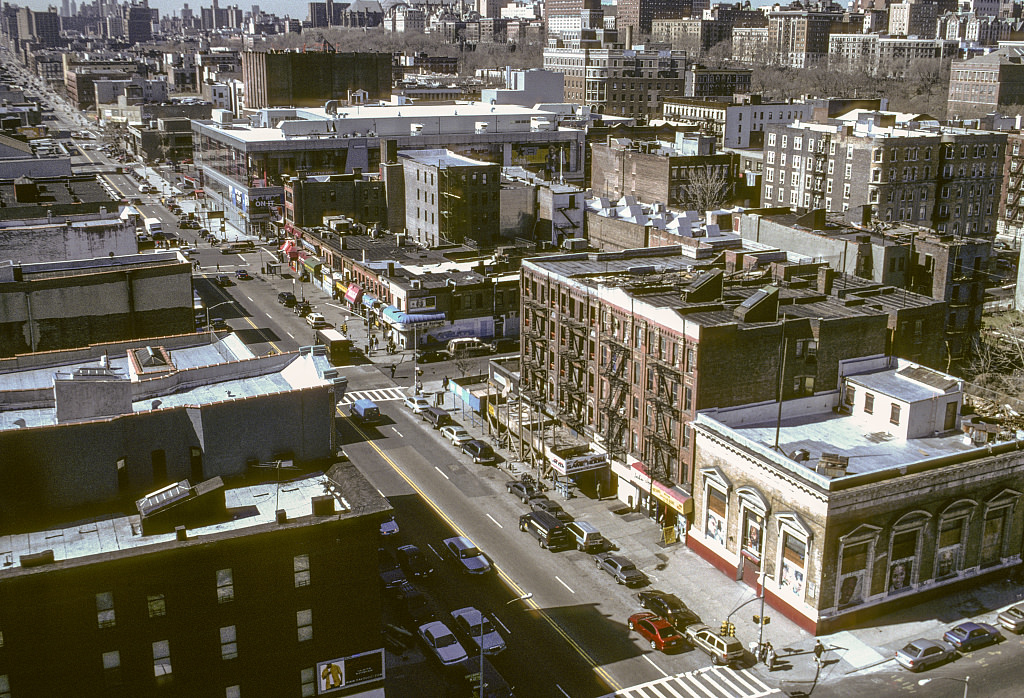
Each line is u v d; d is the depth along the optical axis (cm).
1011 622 6234
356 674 5044
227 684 4766
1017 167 18075
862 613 6328
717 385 7231
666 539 7412
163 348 6881
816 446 6975
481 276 12838
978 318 10925
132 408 5391
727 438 6862
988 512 6694
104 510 4988
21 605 4247
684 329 7200
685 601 6606
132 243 9831
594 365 8531
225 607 4662
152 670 4581
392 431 9638
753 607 6531
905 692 5600
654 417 7750
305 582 4809
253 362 6131
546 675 5775
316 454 5538
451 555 7125
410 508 7919
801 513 6219
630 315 7906
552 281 9138
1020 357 10875
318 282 15725
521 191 16275
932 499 6400
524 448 8975
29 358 6397
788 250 11762
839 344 7631
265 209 19762
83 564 4306
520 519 7688
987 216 17700
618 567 6856
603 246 13950
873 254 10725
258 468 5359
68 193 12188
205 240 19400
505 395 9606
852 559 6219
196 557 4534
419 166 17250
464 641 6056
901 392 7250
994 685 5662
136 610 4478
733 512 6869
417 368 11500
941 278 10512
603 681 5731
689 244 11575
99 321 8575
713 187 18438
